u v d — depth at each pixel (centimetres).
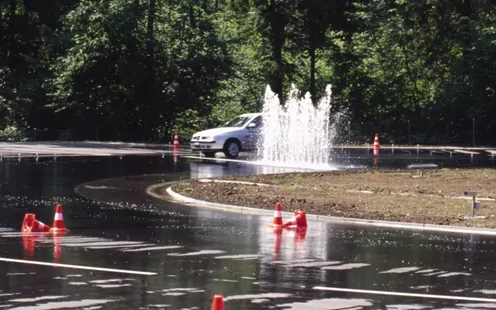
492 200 2225
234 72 6169
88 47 5541
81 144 4984
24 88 5869
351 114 6397
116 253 1340
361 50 6506
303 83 6506
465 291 1080
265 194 2302
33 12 6338
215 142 3959
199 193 2303
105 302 976
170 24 5966
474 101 5972
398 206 2075
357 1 6272
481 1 5781
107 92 5631
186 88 5844
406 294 1053
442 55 6019
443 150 5141
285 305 979
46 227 1588
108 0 5716
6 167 3125
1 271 1162
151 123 5806
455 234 1658
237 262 1276
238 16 6800
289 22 6206
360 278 1161
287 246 1455
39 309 937
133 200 2175
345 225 1775
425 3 5778
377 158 4197
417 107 6394
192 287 1073
